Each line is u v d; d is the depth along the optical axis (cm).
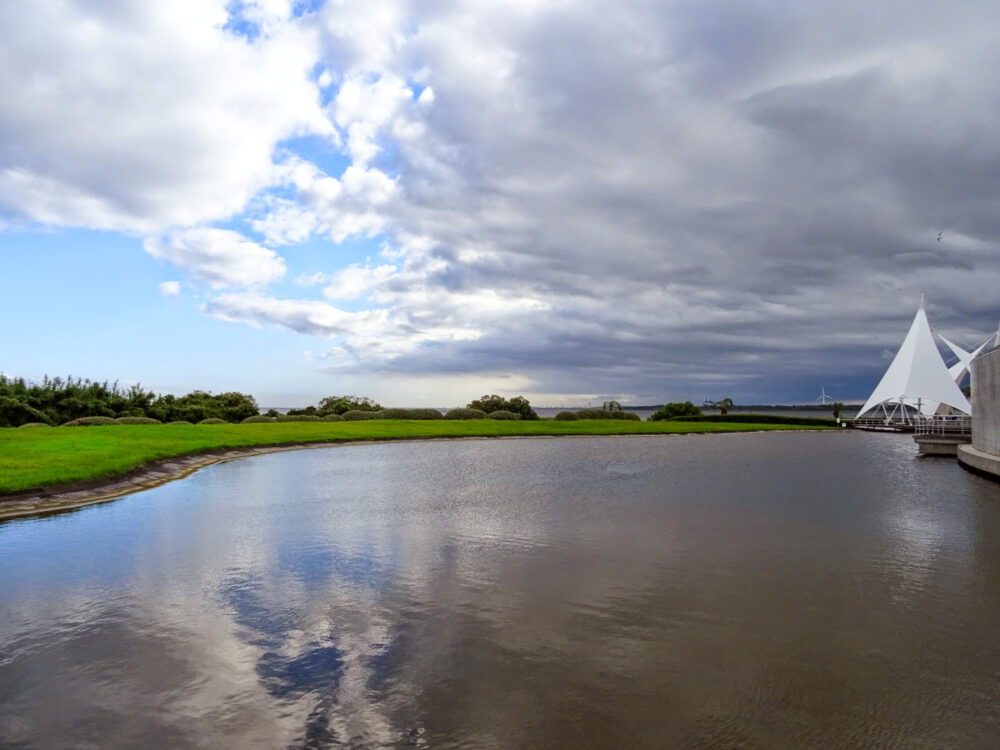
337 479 1919
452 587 788
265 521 1219
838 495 1581
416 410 5050
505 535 1091
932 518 1262
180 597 747
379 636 627
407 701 495
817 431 5681
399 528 1151
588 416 5828
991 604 725
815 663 566
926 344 5369
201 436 2970
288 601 732
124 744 435
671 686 521
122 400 4997
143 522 1202
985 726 459
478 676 538
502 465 2381
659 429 4919
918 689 517
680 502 1461
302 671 548
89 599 739
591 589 779
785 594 760
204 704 491
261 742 438
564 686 520
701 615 688
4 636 627
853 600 739
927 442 2916
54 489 1448
